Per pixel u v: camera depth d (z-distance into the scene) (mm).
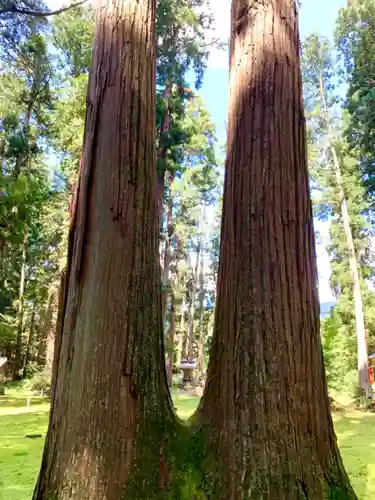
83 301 1795
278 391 1581
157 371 1805
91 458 1549
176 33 9633
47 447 1697
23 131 12500
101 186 1899
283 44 2016
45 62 12070
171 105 10047
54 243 15062
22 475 3568
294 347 1649
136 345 1739
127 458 1564
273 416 1552
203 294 23016
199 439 1687
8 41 9867
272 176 1830
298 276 1750
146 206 1941
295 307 1701
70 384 1698
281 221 1785
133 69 2051
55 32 11570
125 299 1762
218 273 1969
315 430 1596
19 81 13062
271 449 1513
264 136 1878
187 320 27312
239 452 1539
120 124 1956
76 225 1991
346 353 16688
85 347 1711
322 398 1678
